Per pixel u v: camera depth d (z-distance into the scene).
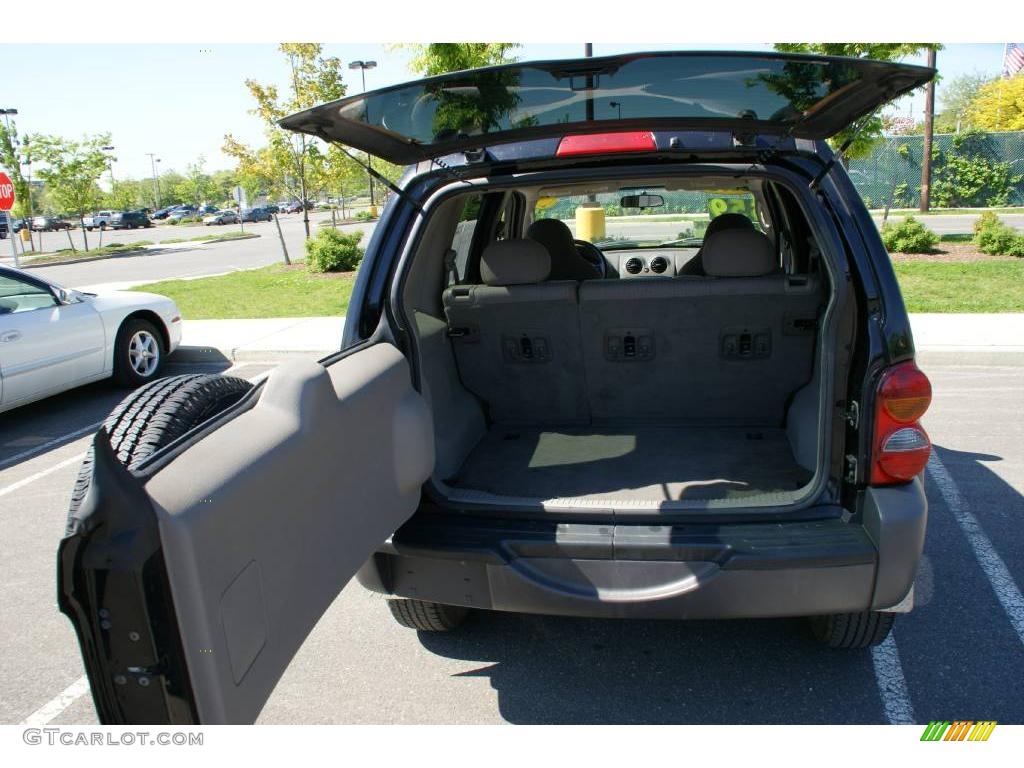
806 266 3.78
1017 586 3.37
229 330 10.06
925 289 10.84
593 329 3.26
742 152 2.50
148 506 1.37
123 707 1.42
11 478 5.41
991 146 27.02
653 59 1.96
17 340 6.47
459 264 3.97
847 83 2.08
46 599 3.66
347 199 61.31
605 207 5.01
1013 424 5.56
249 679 1.62
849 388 2.35
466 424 3.32
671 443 3.32
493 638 3.12
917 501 2.24
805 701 2.65
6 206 12.35
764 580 2.24
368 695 2.80
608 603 2.32
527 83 2.13
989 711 2.58
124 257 29.34
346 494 2.07
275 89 18.14
